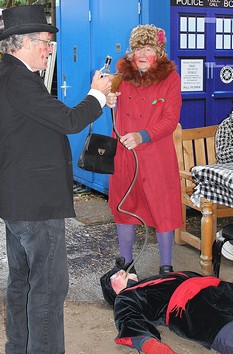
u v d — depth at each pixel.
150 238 4.77
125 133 3.49
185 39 5.12
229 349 2.47
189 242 4.43
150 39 3.33
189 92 5.26
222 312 2.56
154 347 2.56
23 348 2.67
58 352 2.47
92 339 3.08
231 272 3.99
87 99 2.40
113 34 5.46
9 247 2.59
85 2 5.89
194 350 2.95
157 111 3.40
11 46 2.32
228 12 5.28
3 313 3.40
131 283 3.02
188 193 4.42
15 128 2.29
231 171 3.42
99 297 3.62
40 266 2.39
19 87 2.23
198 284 2.72
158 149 3.46
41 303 2.41
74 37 6.23
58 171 2.35
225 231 3.60
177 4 5.04
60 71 6.69
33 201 2.31
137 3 5.04
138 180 3.49
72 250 4.54
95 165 3.03
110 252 4.49
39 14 2.34
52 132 2.34
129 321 2.67
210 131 4.60
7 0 8.89
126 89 3.47
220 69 5.37
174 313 2.67
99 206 5.89
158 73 3.36
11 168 2.31
